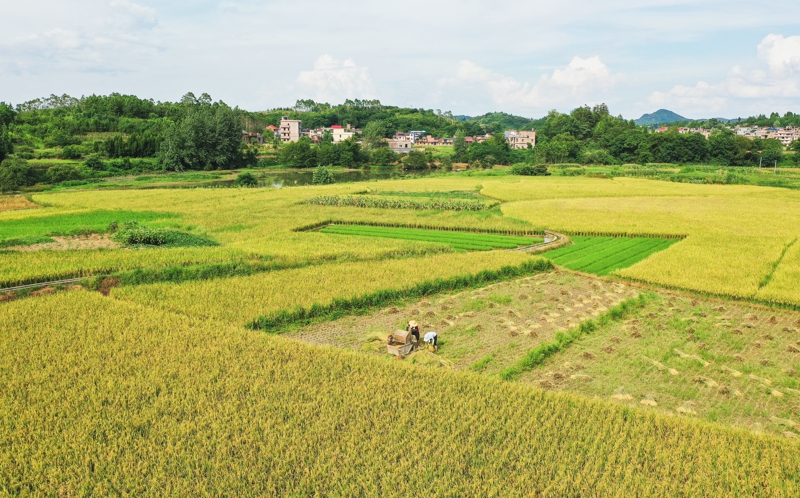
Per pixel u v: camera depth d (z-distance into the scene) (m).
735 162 175.62
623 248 53.50
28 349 25.30
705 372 25.83
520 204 82.62
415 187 110.94
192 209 74.25
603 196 96.00
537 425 19.50
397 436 18.70
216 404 20.73
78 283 36.56
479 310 34.34
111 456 17.22
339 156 186.50
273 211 73.00
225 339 26.95
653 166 168.88
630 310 34.62
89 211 70.69
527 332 30.03
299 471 16.84
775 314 34.12
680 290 38.88
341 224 66.56
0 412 19.75
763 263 44.50
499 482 16.45
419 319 32.59
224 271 39.94
